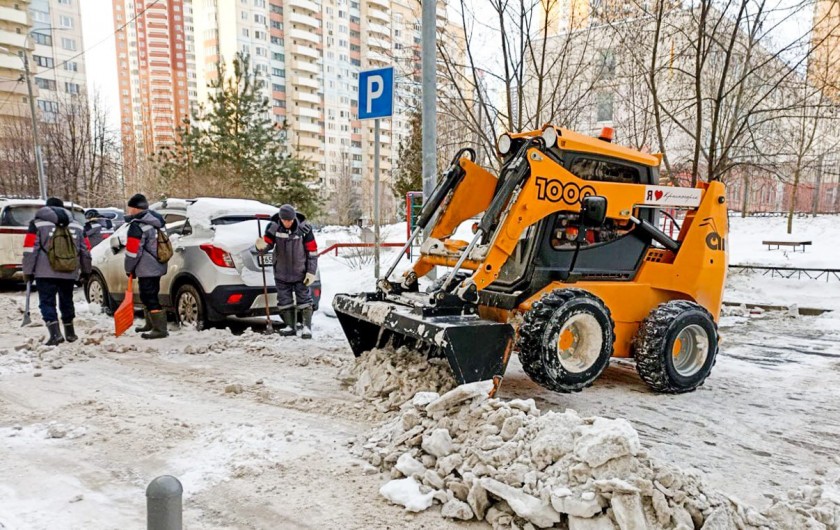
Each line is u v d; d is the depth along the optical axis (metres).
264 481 3.22
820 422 4.36
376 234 7.29
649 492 2.63
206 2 59.00
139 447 3.67
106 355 6.21
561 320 4.42
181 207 8.10
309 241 7.14
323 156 66.00
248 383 5.16
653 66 9.30
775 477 3.41
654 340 4.88
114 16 64.69
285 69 62.28
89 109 33.16
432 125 7.41
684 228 5.58
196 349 6.30
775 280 10.58
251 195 20.80
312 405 4.54
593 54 10.99
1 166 30.39
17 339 6.98
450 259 5.07
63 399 4.66
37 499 3.01
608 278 5.29
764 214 29.84
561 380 4.47
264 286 6.95
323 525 2.79
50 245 6.46
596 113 12.69
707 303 5.52
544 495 2.72
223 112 21.50
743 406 4.73
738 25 8.69
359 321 5.60
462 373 4.07
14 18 43.56
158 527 2.03
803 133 15.97
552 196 4.77
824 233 21.80
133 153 39.03
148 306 6.86
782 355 6.50
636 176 5.42
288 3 60.59
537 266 5.02
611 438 2.78
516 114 10.98
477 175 5.51
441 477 3.12
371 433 3.91
